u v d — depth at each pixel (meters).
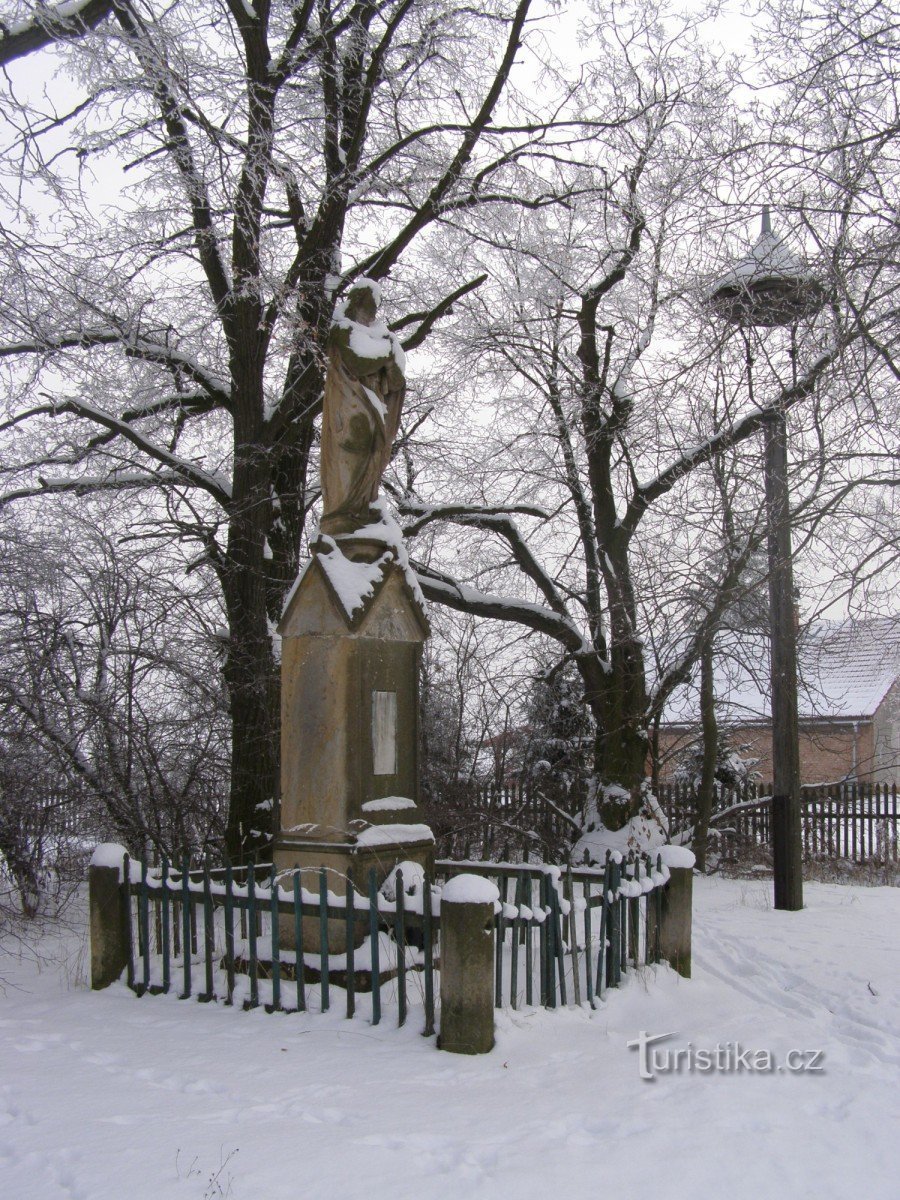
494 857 15.02
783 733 11.95
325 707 6.87
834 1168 4.23
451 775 14.31
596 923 8.78
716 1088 5.19
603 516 14.33
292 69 10.92
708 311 9.34
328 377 7.41
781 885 11.81
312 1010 6.10
